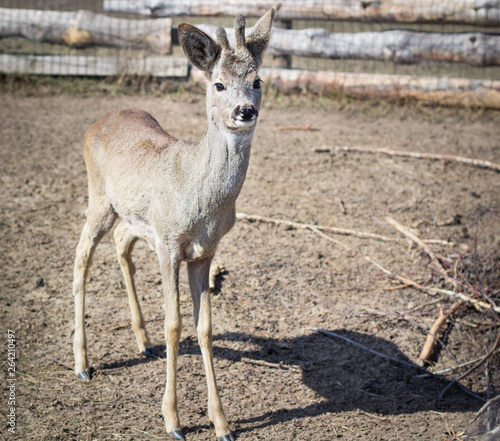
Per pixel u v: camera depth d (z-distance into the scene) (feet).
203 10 36.14
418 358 15.90
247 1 35.50
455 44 33.71
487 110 34.50
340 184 25.08
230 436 12.76
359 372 15.34
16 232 20.38
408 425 13.62
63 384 14.14
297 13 35.35
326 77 35.40
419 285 18.44
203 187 11.87
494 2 32.94
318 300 17.90
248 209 22.82
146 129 14.20
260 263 19.49
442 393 14.76
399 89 34.81
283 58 36.73
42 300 17.07
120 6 37.04
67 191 23.53
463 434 13.33
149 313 16.88
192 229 12.23
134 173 13.14
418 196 24.25
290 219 22.22
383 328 16.94
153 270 18.93
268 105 34.35
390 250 20.47
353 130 31.07
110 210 14.38
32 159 25.99
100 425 12.96
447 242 20.71
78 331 14.43
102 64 36.14
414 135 30.60
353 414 13.91
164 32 36.11
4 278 17.84
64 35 35.94
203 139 11.97
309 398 14.33
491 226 22.13
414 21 34.45
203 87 35.65
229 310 17.20
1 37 36.17
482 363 15.61
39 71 35.86
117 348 15.46
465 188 25.03
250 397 14.19
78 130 29.43
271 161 27.02
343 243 20.84
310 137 29.94
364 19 34.86
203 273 12.93
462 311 17.60
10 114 30.96
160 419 13.26
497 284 18.43
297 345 16.07
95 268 18.84
